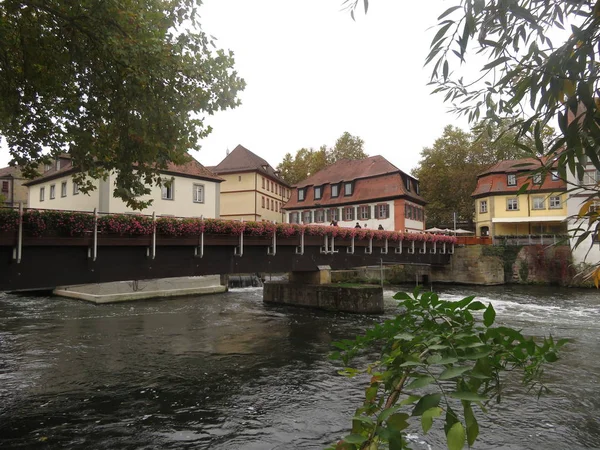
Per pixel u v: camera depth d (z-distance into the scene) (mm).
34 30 6547
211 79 7617
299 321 16344
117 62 6555
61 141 8523
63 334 13555
